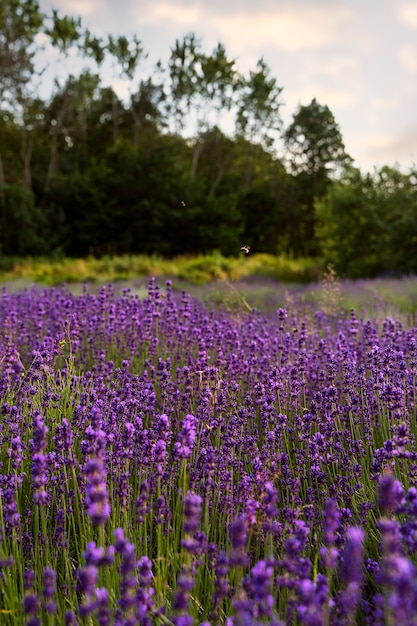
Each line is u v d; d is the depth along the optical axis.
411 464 3.39
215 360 5.98
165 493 3.34
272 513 2.56
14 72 46.75
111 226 44.88
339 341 6.46
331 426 4.09
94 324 7.22
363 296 13.15
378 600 2.25
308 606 1.86
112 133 64.31
